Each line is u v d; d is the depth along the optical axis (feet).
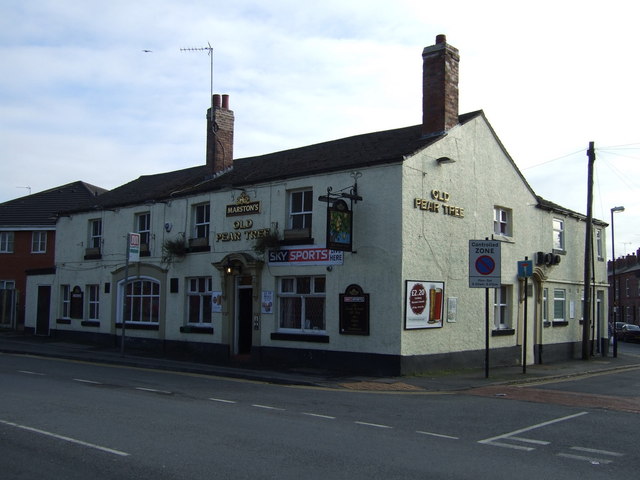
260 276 63.05
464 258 60.75
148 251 76.18
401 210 53.21
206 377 52.39
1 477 20.97
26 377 47.62
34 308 92.58
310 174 59.52
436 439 28.37
